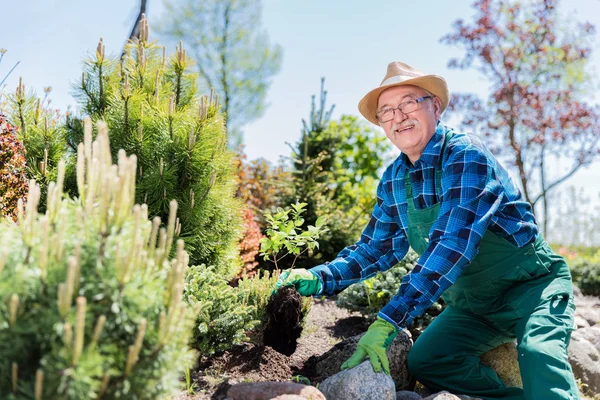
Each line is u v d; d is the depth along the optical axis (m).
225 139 3.78
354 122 10.32
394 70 3.02
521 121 12.44
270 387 2.37
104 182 1.58
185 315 1.77
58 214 1.67
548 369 2.48
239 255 4.94
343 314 4.77
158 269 1.75
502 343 3.24
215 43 16.41
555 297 2.76
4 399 1.42
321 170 7.55
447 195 2.71
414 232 3.05
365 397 2.41
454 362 2.99
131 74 3.79
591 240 18.14
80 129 3.64
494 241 2.79
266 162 8.78
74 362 1.37
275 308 2.99
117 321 1.52
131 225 1.70
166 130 3.48
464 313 3.18
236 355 2.94
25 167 3.40
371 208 6.91
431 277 2.56
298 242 3.17
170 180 3.45
